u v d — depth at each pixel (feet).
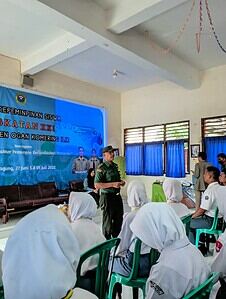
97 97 27.63
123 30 14.44
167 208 4.89
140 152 28.35
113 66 22.41
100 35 14.11
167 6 12.30
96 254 5.81
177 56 20.42
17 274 2.94
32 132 23.21
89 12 13.50
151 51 17.78
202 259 4.57
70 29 13.56
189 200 21.21
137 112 28.76
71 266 3.18
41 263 2.94
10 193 21.07
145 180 27.73
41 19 14.96
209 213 11.00
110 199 11.99
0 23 15.33
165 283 4.29
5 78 20.22
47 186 23.58
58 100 25.13
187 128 24.63
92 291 5.74
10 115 21.79
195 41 17.75
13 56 20.26
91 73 24.20
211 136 22.99
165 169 26.12
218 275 4.77
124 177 27.86
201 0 13.14
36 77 22.39
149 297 4.46
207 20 14.98
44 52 18.93
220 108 22.45
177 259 4.41
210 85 23.00
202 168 19.81
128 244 7.11
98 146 28.35
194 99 24.13
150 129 27.58
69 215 6.84
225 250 5.55
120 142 29.96
